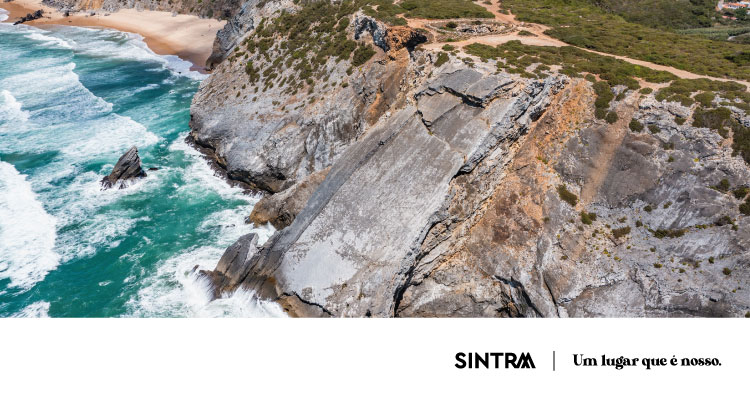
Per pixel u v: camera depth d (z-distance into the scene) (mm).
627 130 28438
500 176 29062
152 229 34938
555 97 30578
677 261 24406
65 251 32375
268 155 39469
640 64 35156
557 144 29594
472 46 35969
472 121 28328
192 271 30844
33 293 28922
